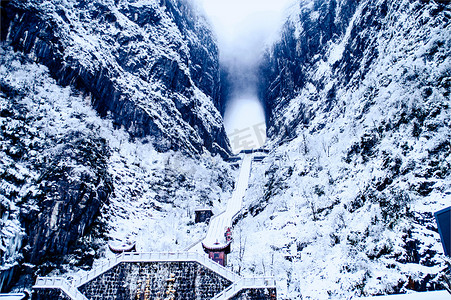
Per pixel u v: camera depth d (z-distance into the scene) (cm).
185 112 15600
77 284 4706
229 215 10512
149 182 10362
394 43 10000
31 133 7412
